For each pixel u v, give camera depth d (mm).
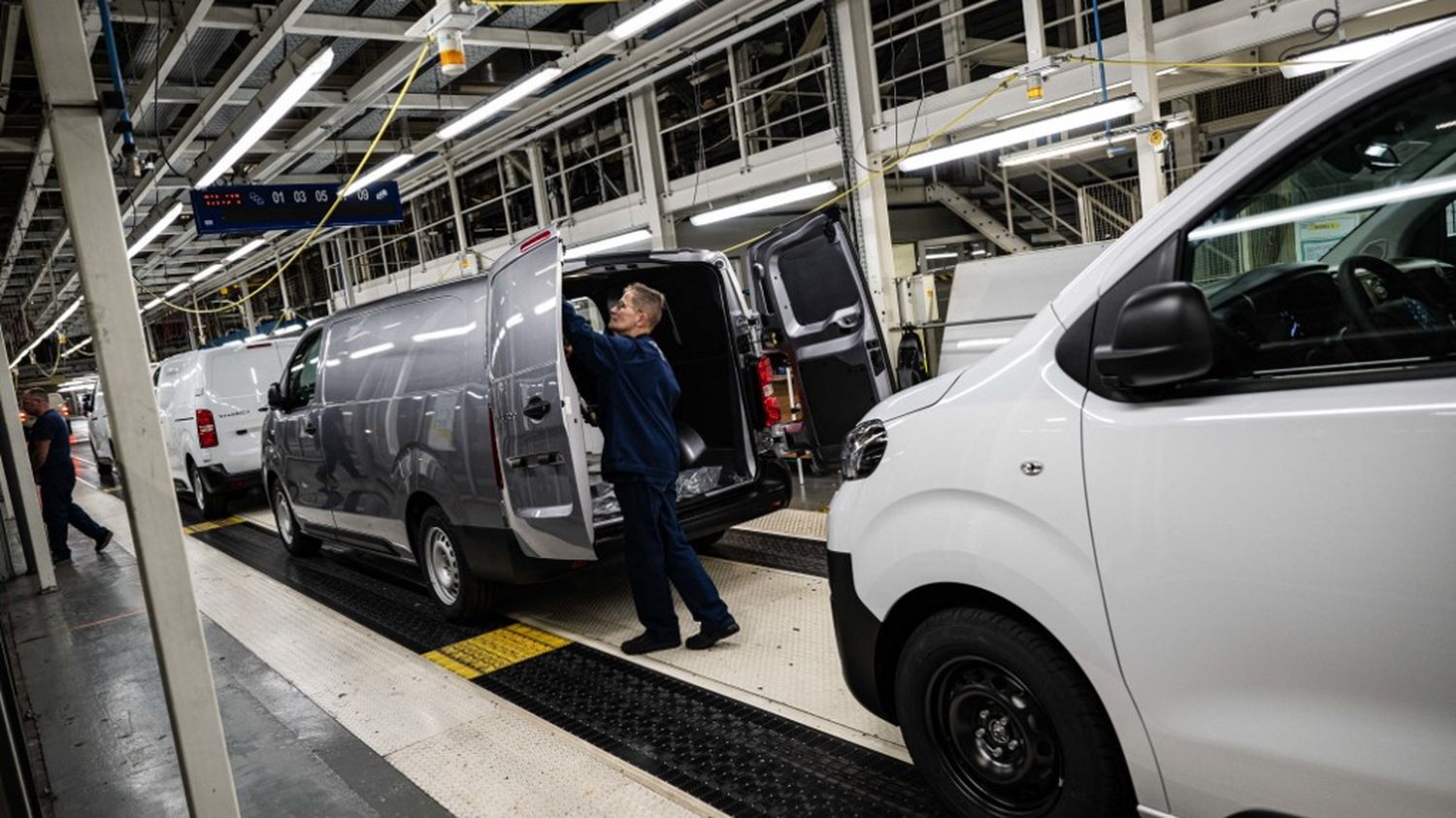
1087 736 2025
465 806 2898
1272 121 1798
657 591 3980
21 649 5484
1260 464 1655
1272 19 7402
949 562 2217
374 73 11188
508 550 4309
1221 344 1774
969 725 2342
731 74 11742
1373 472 1519
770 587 4797
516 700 3742
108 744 3846
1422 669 1477
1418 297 1573
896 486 2371
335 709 3859
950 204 15156
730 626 4012
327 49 7703
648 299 3980
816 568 5043
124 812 3205
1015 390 2123
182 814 3139
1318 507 1577
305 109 14016
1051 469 1982
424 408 4727
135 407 2221
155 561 2252
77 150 2148
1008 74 8352
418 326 4973
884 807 2604
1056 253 8367
